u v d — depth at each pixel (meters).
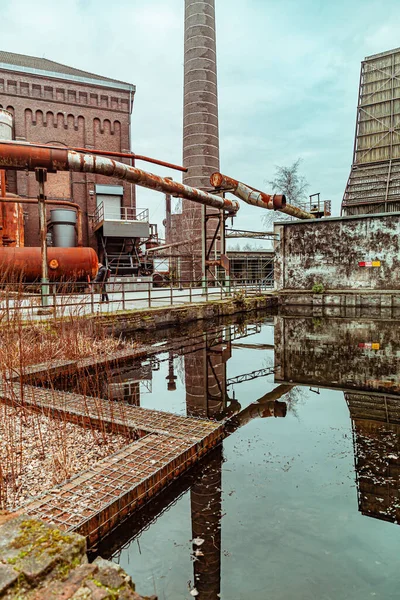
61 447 3.83
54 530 1.59
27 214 25.94
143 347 8.92
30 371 6.01
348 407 5.41
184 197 14.07
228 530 2.71
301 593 2.13
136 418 4.45
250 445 4.15
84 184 27.62
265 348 9.88
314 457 3.85
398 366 7.89
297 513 2.90
